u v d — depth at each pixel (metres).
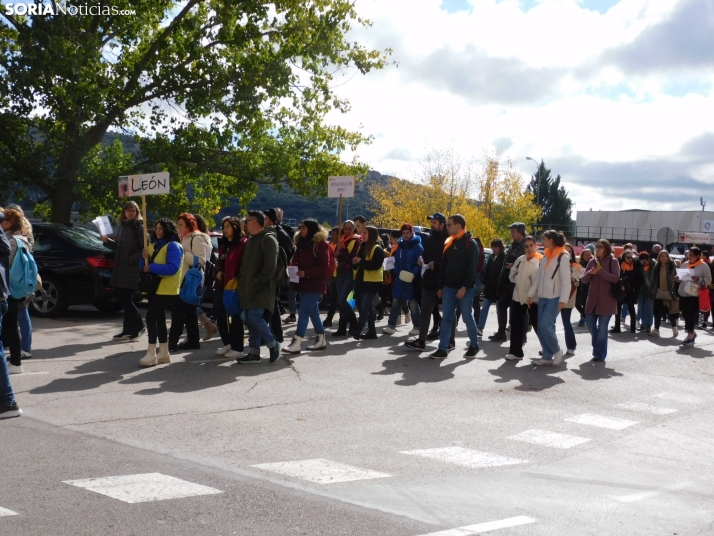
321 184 26.00
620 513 4.91
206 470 5.43
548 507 4.96
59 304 14.48
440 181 64.44
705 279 16.34
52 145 22.69
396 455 6.16
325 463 5.79
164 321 9.98
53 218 23.09
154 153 23.34
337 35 24.27
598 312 12.05
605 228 82.44
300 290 11.40
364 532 4.31
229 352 10.62
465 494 5.18
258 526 4.34
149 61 23.11
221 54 23.52
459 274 11.35
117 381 8.77
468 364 11.17
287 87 23.70
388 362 10.95
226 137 23.95
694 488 5.62
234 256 10.45
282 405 7.89
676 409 8.73
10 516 4.35
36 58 20.03
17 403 7.29
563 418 7.94
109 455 5.75
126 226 11.94
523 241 13.89
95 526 4.25
